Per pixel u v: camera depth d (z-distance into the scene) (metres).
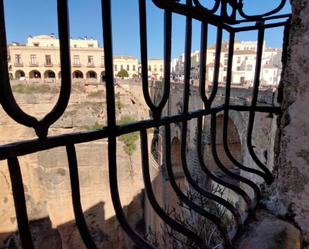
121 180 26.88
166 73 1.55
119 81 33.94
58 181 24.83
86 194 25.25
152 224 21.77
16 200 1.01
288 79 1.92
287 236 1.99
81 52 48.50
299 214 1.95
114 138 1.33
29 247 1.09
